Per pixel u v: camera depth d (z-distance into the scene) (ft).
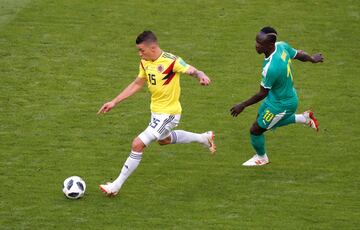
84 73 170.60
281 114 128.06
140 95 163.02
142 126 149.48
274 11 200.03
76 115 152.87
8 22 192.95
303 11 200.34
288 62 125.70
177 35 188.24
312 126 134.62
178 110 122.01
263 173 132.05
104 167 133.39
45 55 178.19
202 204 120.98
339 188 126.41
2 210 118.21
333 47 183.73
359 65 175.94
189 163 135.85
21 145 140.56
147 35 118.11
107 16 196.65
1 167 132.36
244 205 120.78
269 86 123.75
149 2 204.74
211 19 195.83
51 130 146.72
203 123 151.02
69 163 134.51
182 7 201.98
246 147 142.00
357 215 117.19
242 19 195.83
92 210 118.73
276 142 144.25
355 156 138.00
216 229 112.98
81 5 202.18
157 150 140.67
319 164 135.23
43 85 164.96
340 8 202.59
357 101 159.84
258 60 177.58
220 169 133.59
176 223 114.83
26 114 152.76
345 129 148.66
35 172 130.93
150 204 120.98
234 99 160.76
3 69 171.53
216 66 174.70
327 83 168.04
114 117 152.97
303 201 122.01
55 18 195.31
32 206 119.65
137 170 132.98
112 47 182.29
